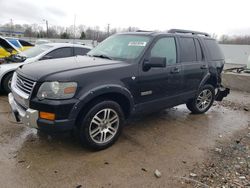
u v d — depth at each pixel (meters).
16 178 2.96
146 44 4.26
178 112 5.90
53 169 3.18
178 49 4.82
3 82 6.41
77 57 4.49
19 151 3.56
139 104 4.15
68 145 3.83
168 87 4.62
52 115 3.20
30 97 3.30
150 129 4.69
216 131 4.80
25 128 4.32
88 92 3.36
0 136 3.98
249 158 3.71
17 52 8.10
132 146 3.93
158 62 3.96
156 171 3.22
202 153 3.82
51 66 3.65
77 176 3.07
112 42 4.82
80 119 3.49
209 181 3.09
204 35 5.82
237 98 7.81
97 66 3.69
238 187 2.99
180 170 3.31
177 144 4.10
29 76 3.43
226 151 3.92
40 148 3.69
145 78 4.11
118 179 3.06
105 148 3.79
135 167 3.33
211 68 5.62
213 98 6.03
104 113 3.68
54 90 3.19
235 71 10.85
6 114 4.98
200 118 5.56
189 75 5.04
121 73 3.78
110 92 3.61
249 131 4.89
